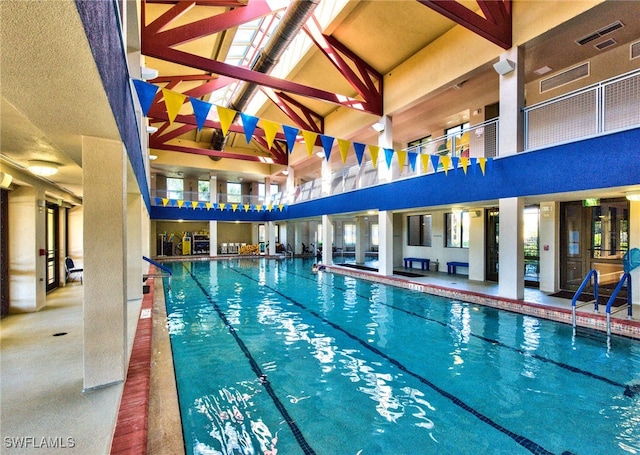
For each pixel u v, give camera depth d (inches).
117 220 109.0
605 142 191.0
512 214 241.8
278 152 669.3
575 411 105.7
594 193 215.8
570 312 205.0
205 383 124.9
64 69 59.1
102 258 107.0
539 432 94.8
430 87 310.2
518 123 237.8
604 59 241.3
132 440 80.6
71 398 98.0
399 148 484.4
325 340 174.7
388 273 383.2
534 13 221.8
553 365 141.5
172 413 102.5
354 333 186.7
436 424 98.7
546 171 219.8
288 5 245.4
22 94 70.3
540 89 281.4
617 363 143.2
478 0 225.8
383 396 115.5
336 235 837.2
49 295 247.3
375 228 851.4
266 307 252.2
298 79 433.7
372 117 412.8
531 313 224.7
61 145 112.0
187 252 739.4
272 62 305.0
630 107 227.3
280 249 794.2
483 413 104.7
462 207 337.4
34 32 47.2
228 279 402.3
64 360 125.6
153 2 257.8
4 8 41.4
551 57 249.3
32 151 133.8
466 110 352.5
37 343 143.1
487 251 340.8
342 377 130.3
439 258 427.2
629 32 216.2
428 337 179.5
